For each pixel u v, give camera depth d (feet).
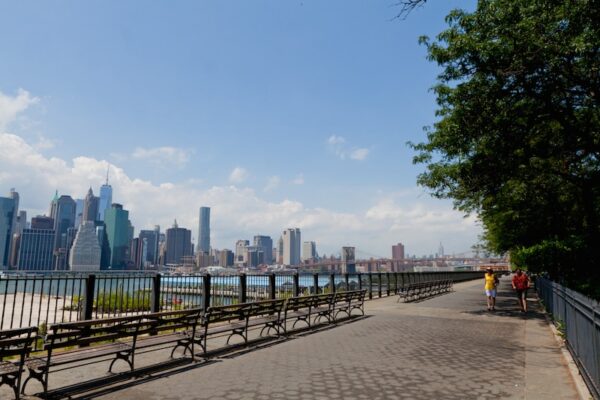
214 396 18.58
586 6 35.06
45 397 17.89
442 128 54.49
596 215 54.13
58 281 27.14
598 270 55.11
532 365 24.76
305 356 27.17
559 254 58.85
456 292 100.68
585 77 41.86
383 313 53.01
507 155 50.19
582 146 48.93
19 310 45.14
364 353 28.17
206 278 39.47
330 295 43.50
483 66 44.75
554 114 46.75
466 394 19.16
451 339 33.76
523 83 44.75
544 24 39.73
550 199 60.59
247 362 25.38
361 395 18.92
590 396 18.57
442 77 48.98
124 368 23.26
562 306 32.96
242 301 44.65
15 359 24.79
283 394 18.99
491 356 27.27
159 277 34.88
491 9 43.19
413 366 24.43
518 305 64.69
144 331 22.72
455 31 46.06
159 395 18.66
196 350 28.60
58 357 19.43
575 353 24.31
